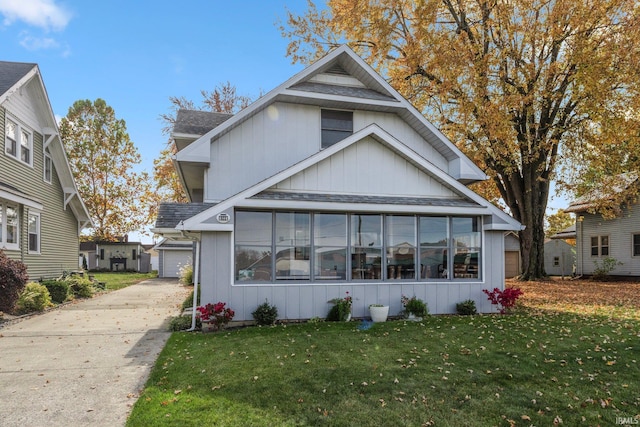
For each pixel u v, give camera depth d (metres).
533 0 17.42
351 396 5.05
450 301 11.04
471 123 18.52
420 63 18.86
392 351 6.95
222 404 4.78
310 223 10.19
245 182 11.91
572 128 18.55
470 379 5.67
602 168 19.05
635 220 22.95
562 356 6.72
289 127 12.41
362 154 10.87
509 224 11.25
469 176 13.28
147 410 4.61
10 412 4.65
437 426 4.36
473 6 19.75
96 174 40.66
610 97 16.19
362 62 12.88
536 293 16.31
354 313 10.31
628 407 4.88
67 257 19.92
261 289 9.71
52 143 17.67
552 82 18.20
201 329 9.34
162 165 30.59
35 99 16.08
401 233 10.86
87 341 8.17
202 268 9.39
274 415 4.52
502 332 8.41
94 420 4.44
